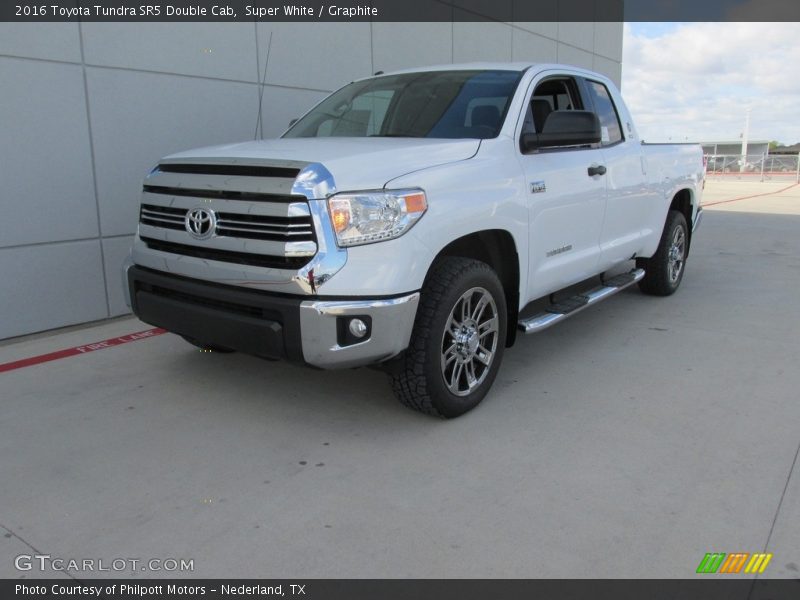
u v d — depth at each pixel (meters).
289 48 7.09
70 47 5.27
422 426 3.67
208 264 3.44
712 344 5.12
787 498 2.92
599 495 2.95
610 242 5.20
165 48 5.93
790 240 10.68
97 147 5.55
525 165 4.05
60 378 4.41
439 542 2.62
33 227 5.21
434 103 4.42
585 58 13.70
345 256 3.12
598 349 5.00
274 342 3.21
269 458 3.32
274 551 2.58
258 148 3.72
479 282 3.64
